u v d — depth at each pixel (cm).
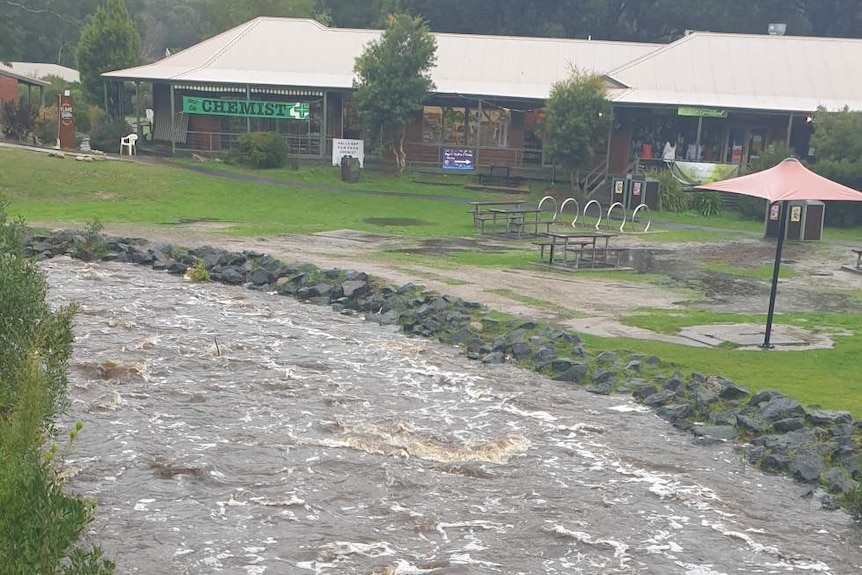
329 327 1619
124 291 1822
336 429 1078
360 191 3862
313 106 4650
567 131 4112
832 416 1096
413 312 1684
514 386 1291
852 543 838
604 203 4075
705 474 992
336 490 902
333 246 2464
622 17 8350
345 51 4909
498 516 860
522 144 4647
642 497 922
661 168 4438
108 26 5212
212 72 4584
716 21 7806
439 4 7512
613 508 891
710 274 2364
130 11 9844
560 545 807
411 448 1025
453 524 838
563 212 3756
